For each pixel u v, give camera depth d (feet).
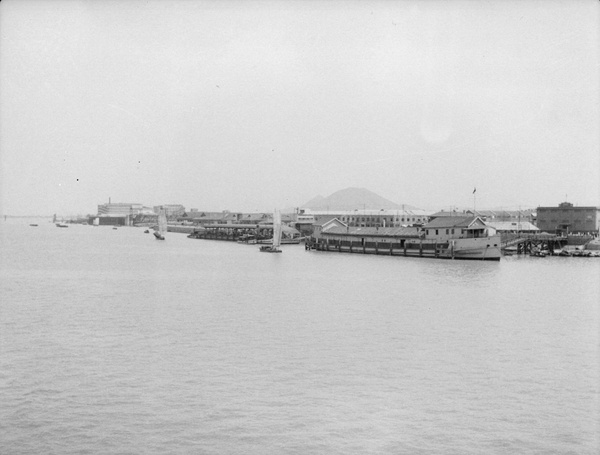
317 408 121.60
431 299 250.37
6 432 110.01
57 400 124.57
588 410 122.11
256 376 140.26
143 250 595.88
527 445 107.45
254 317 207.82
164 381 136.15
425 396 128.77
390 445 106.73
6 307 226.17
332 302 241.55
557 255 534.78
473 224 474.49
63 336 177.27
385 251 534.37
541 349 165.27
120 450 103.86
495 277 337.93
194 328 189.16
